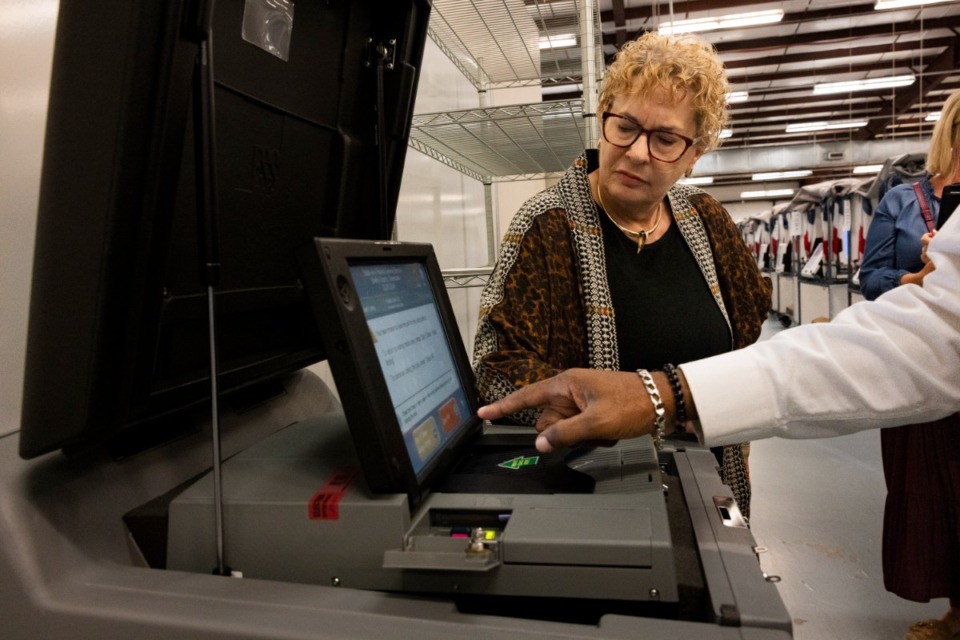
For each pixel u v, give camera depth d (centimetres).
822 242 729
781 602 39
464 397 69
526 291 92
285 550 46
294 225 64
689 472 63
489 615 42
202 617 39
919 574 156
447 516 50
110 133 38
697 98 90
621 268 101
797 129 1216
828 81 977
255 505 47
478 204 271
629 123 91
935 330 50
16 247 60
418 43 74
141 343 45
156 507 50
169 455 57
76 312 41
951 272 51
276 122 57
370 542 45
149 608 40
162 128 40
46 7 65
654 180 93
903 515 158
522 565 43
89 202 39
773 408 53
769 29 771
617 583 41
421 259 70
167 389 50
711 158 1339
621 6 635
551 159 207
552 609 44
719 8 652
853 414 52
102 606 41
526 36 187
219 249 50
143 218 41
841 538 237
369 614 39
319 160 66
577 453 65
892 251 212
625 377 56
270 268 61
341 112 68
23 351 60
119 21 37
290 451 56
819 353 53
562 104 146
